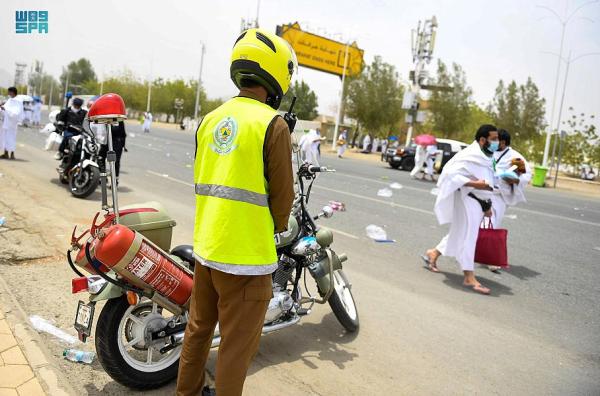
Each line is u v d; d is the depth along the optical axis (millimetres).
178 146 23562
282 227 2426
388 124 46781
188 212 8164
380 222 9125
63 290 4266
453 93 42750
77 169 8352
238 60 2400
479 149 5605
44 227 6051
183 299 2895
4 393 2600
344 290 4254
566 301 5609
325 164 23344
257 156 2246
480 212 5660
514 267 7004
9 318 3477
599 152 38312
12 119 11680
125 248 2598
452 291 5562
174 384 3105
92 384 3002
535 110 47688
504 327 4621
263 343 3814
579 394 3486
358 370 3510
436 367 3680
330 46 47344
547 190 24516
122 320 2854
